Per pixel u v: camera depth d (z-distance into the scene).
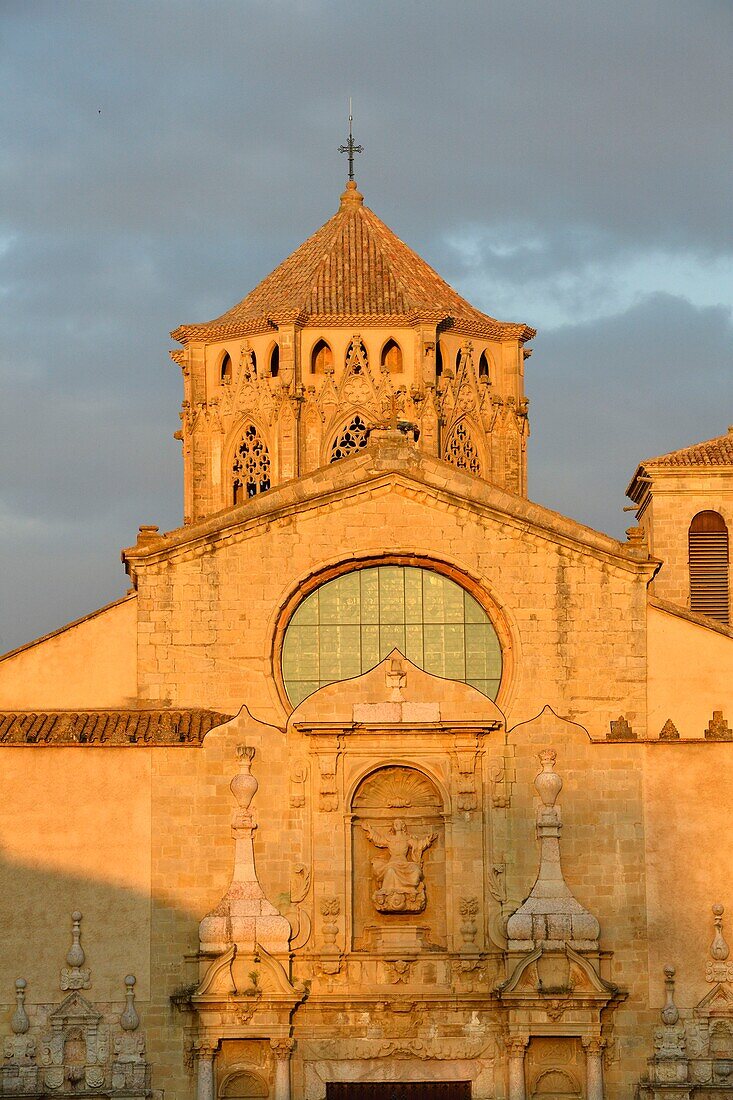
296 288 128.50
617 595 97.50
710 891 94.12
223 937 92.75
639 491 118.25
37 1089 91.06
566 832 94.69
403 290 127.31
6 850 92.62
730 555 113.12
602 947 93.62
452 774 94.75
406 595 98.00
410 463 99.06
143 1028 92.25
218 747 94.44
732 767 94.88
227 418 126.75
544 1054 93.06
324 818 94.38
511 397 129.50
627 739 95.19
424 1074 92.88
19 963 92.06
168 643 96.81
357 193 136.50
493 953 93.38
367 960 93.44
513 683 96.62
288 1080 92.25
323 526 97.62
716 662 97.62
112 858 93.19
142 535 98.31
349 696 95.25
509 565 97.56
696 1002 93.31
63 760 93.44
